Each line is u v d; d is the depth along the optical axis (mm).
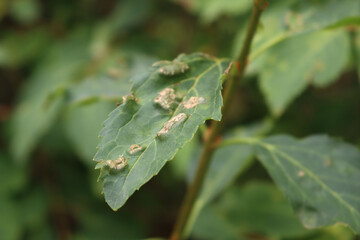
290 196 329
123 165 283
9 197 584
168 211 643
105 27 581
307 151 341
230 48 520
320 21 354
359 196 326
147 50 572
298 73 414
